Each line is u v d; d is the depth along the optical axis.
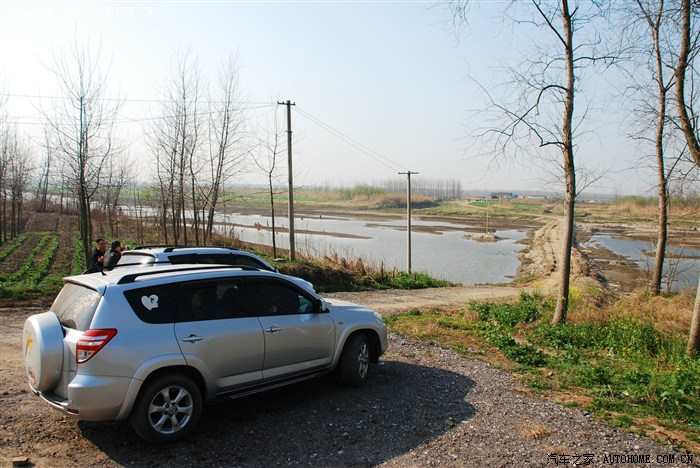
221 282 5.26
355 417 5.39
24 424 4.95
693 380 6.67
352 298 17.91
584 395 6.49
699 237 55.16
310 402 5.84
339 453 4.55
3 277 16.52
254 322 5.33
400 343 9.08
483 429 5.17
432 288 22.89
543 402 6.09
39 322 4.62
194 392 4.77
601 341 10.42
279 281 5.79
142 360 4.45
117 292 4.59
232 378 5.11
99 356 4.29
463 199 174.38
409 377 6.93
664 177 16.58
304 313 5.91
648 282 22.34
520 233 67.69
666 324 12.16
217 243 23.89
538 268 34.59
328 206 123.69
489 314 13.13
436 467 4.33
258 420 5.27
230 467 4.23
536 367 7.95
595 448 4.79
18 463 4.12
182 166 19.55
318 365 5.99
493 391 6.45
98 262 11.30
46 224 42.72
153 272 5.01
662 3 10.45
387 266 33.84
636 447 4.84
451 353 8.55
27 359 4.71
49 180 35.56
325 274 20.61
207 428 5.04
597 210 104.50
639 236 62.97
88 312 4.51
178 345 4.68
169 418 4.64
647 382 6.98
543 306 14.04
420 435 4.97
